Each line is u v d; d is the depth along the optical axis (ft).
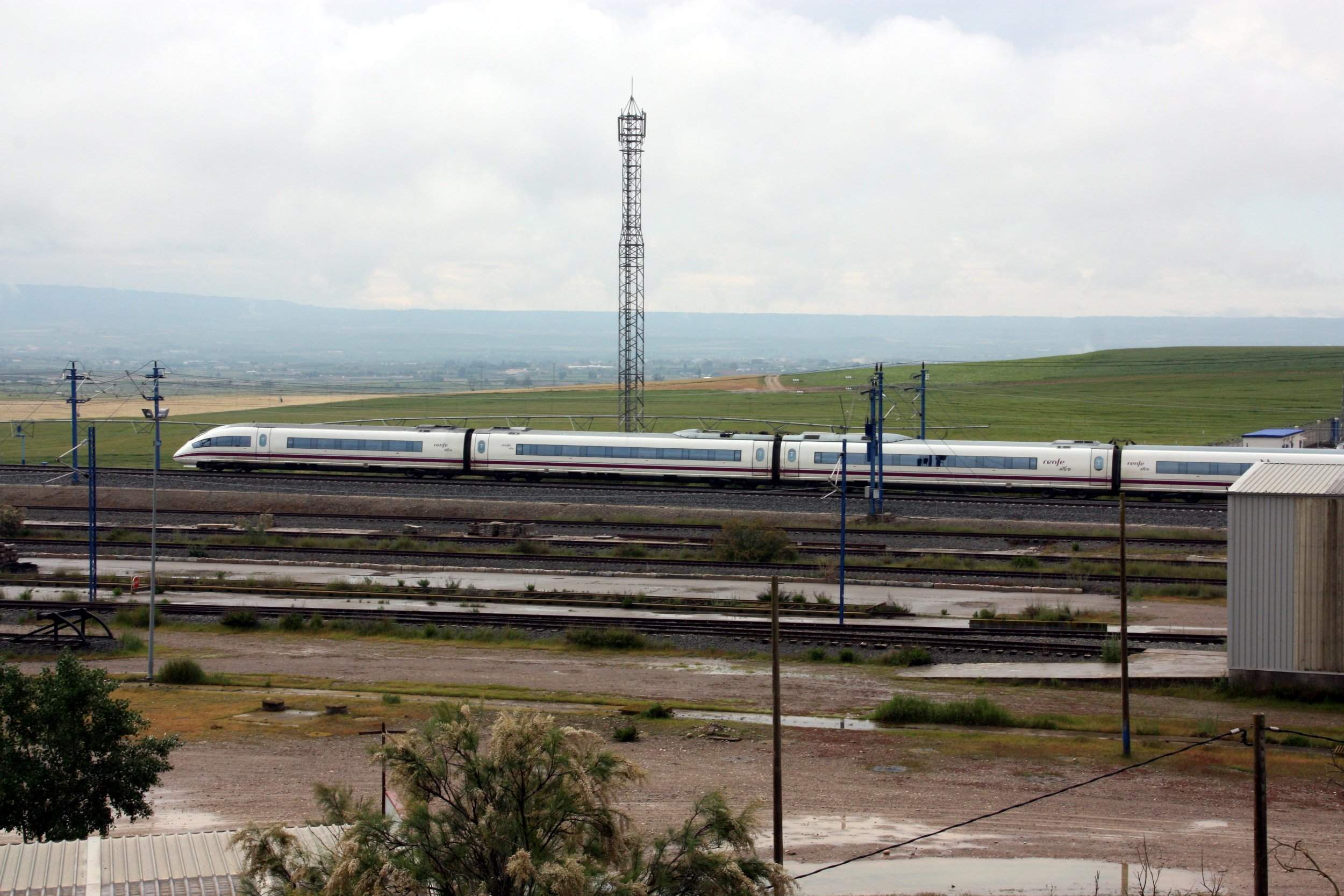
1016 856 91.71
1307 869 83.56
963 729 128.57
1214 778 110.63
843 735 125.18
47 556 226.79
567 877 54.90
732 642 166.50
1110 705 138.00
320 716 128.98
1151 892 84.48
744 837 63.26
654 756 116.98
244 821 96.37
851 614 181.88
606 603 190.29
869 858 91.25
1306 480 144.97
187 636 170.71
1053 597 197.16
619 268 386.93
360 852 57.82
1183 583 201.98
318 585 200.95
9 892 68.90
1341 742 110.63
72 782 88.63
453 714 65.21
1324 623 137.28
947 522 254.68
